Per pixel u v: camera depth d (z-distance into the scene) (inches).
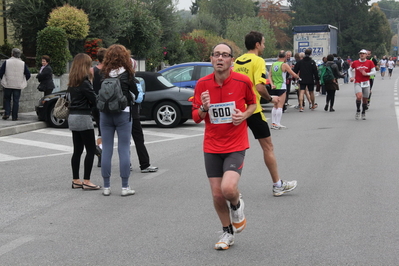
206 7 3302.2
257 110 270.4
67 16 879.7
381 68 1834.4
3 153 434.9
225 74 195.8
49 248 206.1
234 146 197.0
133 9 1171.3
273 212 249.8
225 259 191.0
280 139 477.7
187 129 576.1
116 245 207.9
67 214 254.5
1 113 654.5
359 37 3452.3
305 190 291.0
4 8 987.3
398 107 760.3
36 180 333.7
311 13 3516.2
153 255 196.2
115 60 283.3
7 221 244.4
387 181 307.7
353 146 431.2
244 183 309.9
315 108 775.1
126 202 275.0
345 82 1521.9
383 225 226.2
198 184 311.4
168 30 1378.0
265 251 197.9
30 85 710.5
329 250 197.3
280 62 541.3
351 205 259.0
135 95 290.4
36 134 546.9
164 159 396.2
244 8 3277.6
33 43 991.6
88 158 305.3
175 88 593.3
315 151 411.2
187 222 236.4
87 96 298.0
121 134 288.0
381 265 181.9
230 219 211.6
